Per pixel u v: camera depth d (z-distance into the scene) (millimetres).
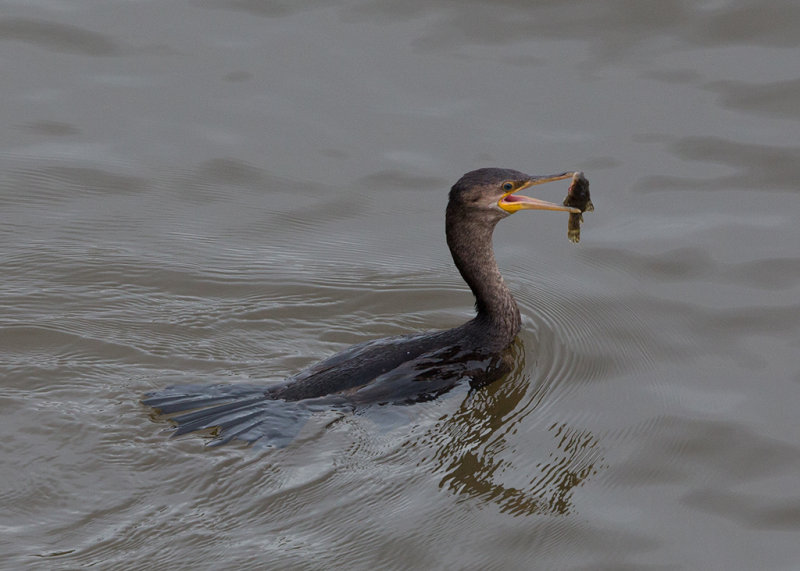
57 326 12508
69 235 14508
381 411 11133
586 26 18078
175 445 10414
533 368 12383
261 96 17047
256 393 11234
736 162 15617
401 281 14016
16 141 16203
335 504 9945
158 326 12719
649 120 16344
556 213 15273
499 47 17766
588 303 13539
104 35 18156
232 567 9188
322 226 15039
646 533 9977
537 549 9719
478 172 12289
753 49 17453
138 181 15664
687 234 14531
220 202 15414
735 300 13367
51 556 9164
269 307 13297
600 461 10875
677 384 12047
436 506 10062
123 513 9672
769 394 11812
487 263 12430
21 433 10539
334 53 17750
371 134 16391
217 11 18625
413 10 18516
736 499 10414
